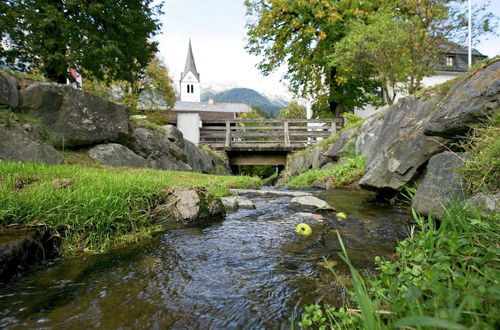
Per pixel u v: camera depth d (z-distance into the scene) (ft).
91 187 10.25
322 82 50.55
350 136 27.96
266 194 19.48
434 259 4.30
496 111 8.11
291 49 47.29
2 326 4.34
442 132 10.33
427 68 25.71
